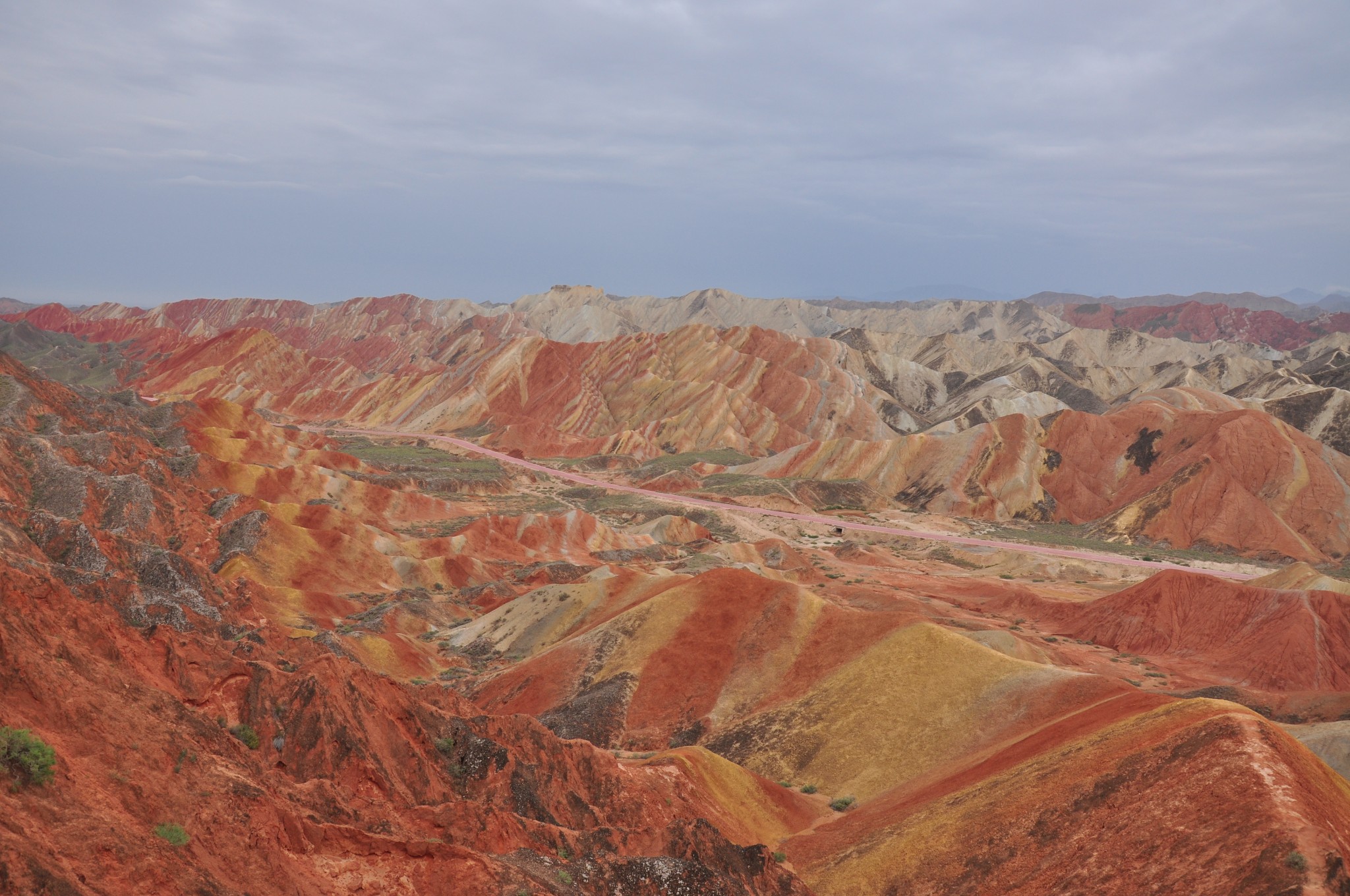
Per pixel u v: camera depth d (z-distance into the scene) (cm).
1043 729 4653
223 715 3241
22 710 2061
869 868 3881
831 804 4906
